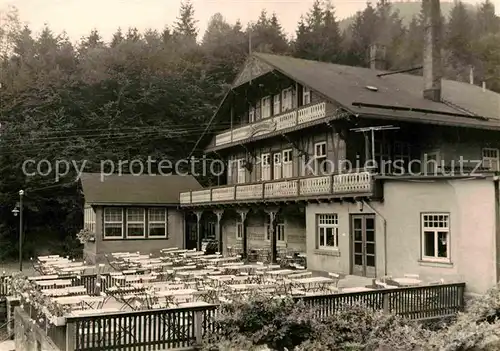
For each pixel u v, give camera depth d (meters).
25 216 42.84
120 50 55.25
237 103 32.44
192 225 34.75
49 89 47.66
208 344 10.20
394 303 13.12
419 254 17.11
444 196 16.34
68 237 42.53
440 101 25.45
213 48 58.34
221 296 13.23
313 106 23.48
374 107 21.30
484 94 30.69
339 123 22.09
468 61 41.28
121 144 47.78
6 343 17.02
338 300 11.98
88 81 49.34
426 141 23.52
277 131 26.22
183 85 52.16
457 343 9.15
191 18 72.56
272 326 10.08
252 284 15.17
